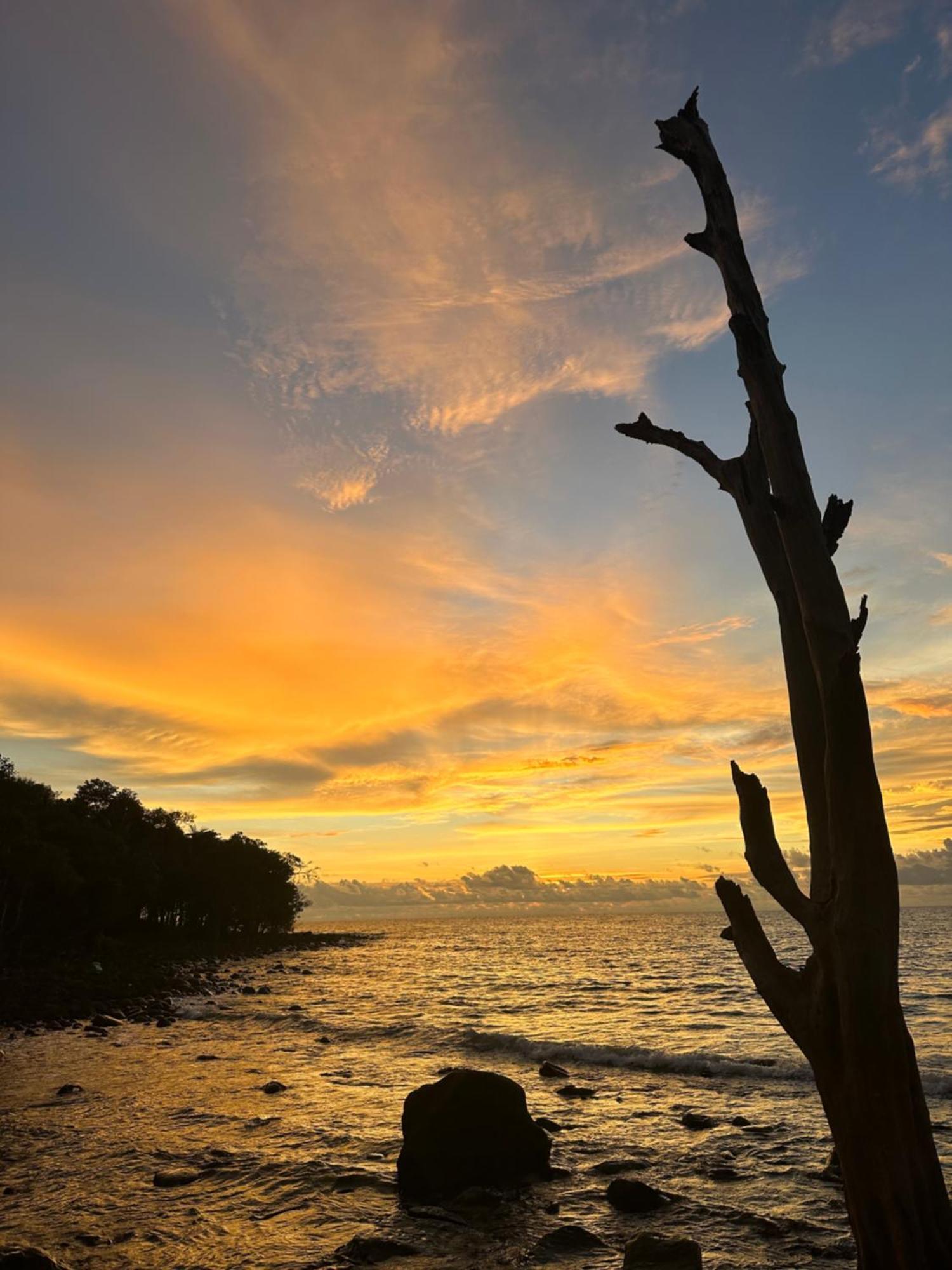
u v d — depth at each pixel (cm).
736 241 522
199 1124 1268
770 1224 793
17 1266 669
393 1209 874
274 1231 812
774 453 479
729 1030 2411
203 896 10331
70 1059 1966
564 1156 1074
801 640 491
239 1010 3148
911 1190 403
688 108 555
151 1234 805
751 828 480
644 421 600
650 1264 675
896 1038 416
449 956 7938
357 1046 2139
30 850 5825
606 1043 2170
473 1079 994
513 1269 706
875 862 419
